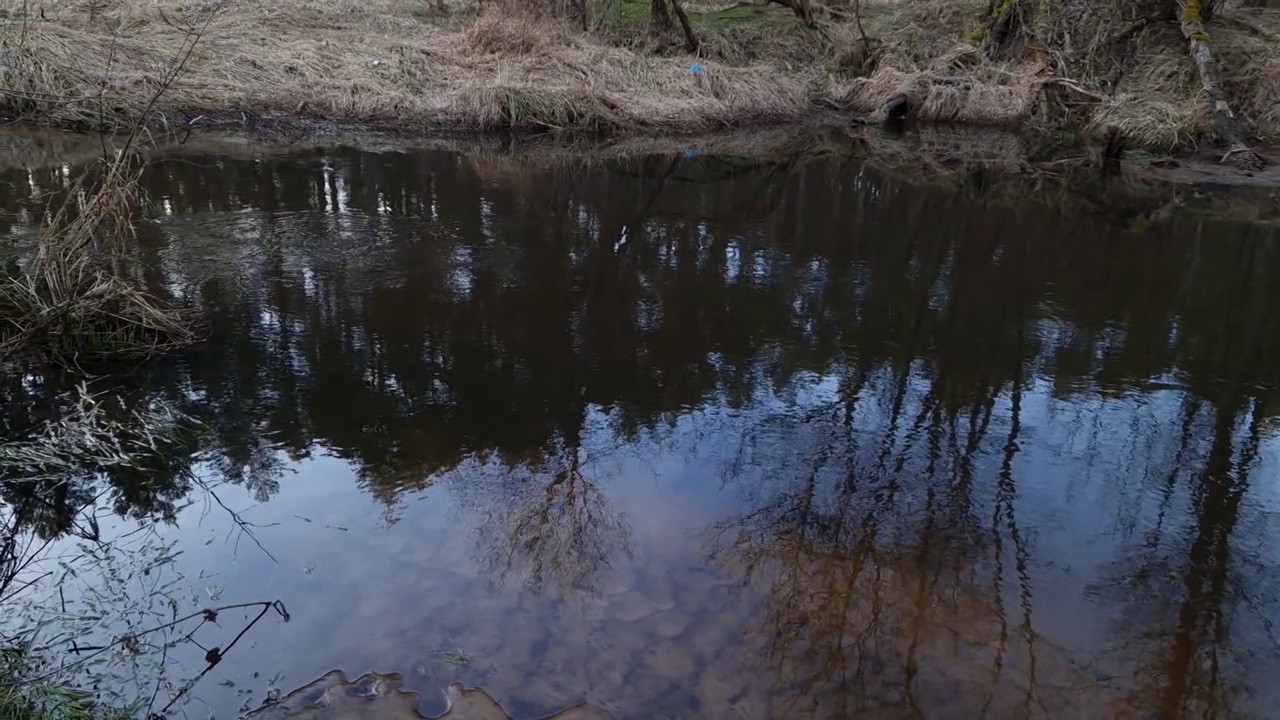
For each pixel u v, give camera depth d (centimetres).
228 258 582
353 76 1069
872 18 1560
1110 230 788
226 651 262
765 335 524
